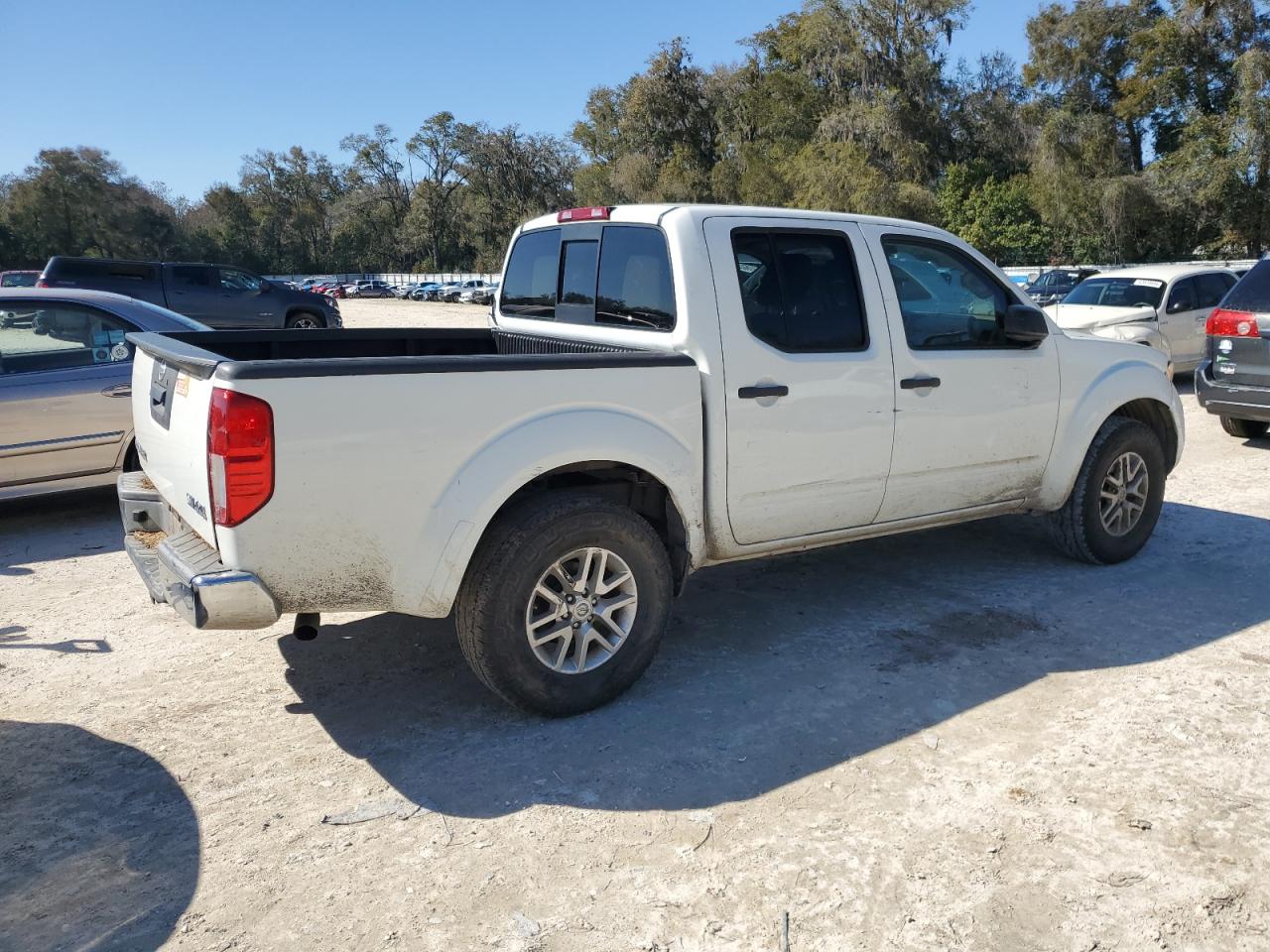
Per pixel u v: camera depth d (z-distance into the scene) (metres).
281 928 2.44
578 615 3.50
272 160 117.38
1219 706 3.54
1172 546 5.57
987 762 3.19
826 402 4.00
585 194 76.44
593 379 3.42
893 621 4.48
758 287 3.89
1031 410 4.71
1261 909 2.47
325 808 2.98
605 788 3.08
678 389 3.61
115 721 3.58
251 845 2.79
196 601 2.89
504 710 3.65
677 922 2.44
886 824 2.85
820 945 2.35
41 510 6.95
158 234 104.12
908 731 3.42
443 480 3.17
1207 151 40.81
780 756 3.26
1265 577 5.02
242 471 2.88
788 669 3.96
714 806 2.96
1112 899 2.51
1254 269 8.18
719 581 5.09
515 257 5.09
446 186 103.06
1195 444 8.77
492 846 2.78
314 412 2.95
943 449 4.42
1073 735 3.35
